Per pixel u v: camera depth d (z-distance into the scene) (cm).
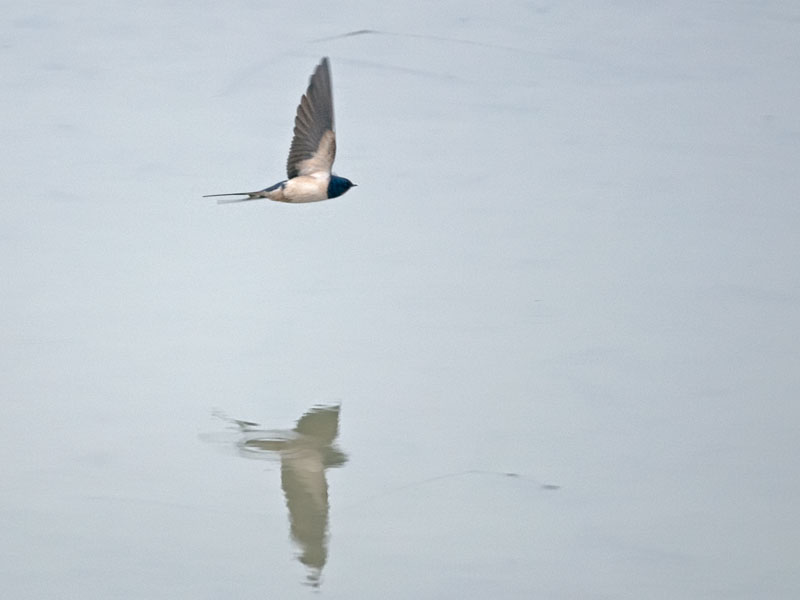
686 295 1633
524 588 1132
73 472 1284
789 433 1374
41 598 1098
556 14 2511
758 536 1214
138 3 2517
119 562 1149
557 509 1253
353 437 1360
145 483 1270
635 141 2027
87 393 1419
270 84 2178
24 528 1196
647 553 1188
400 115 2095
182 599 1102
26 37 2320
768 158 1970
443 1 2555
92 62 2230
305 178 1288
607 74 2253
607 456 1335
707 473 1310
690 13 2534
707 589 1138
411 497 1265
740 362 1498
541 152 1988
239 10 2484
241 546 1183
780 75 2253
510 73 2250
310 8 2491
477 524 1225
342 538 1199
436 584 1138
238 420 1380
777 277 1672
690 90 2197
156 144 1973
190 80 2183
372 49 2319
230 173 1900
